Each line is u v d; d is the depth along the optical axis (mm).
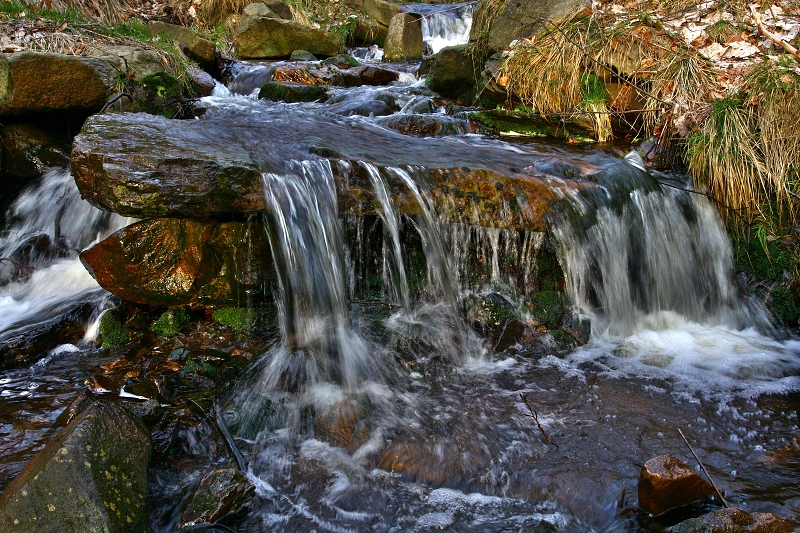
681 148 5465
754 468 3029
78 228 5133
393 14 11883
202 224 3883
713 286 4969
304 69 7617
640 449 3172
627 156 5414
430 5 12969
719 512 2486
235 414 3336
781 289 4859
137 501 2559
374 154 4527
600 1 6668
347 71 7898
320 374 3705
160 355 3781
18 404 3346
